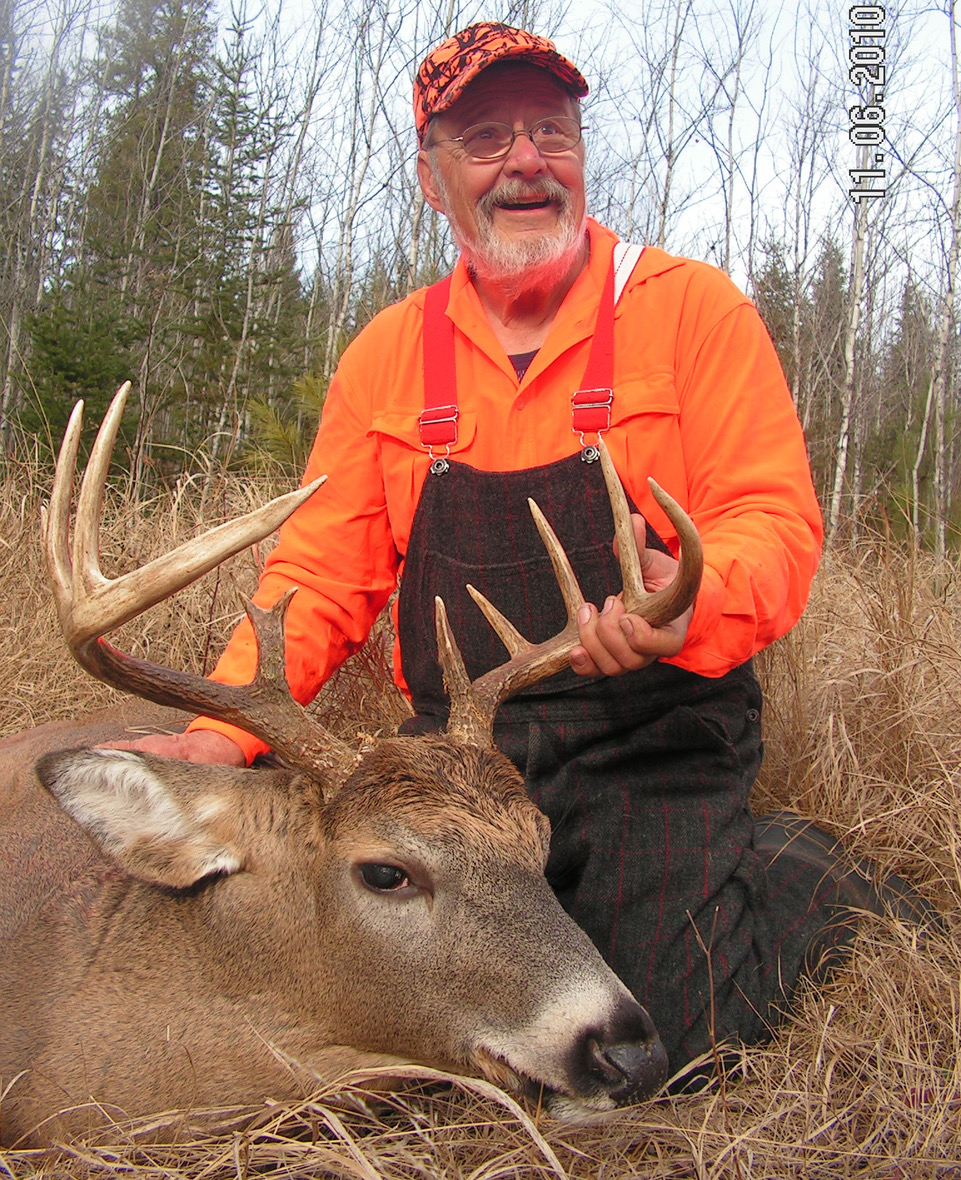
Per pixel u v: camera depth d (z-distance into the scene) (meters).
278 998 2.80
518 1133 2.61
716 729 3.40
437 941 2.61
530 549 3.44
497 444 3.53
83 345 12.15
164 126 26.70
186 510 7.60
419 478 3.62
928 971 3.20
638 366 3.52
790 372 17.58
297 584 3.78
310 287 24.80
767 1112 2.73
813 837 4.02
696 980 3.14
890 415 19.00
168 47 28.16
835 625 5.77
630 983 3.18
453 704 2.96
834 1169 2.57
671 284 3.57
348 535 3.83
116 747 3.08
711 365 3.52
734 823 3.41
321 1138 2.79
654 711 3.38
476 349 3.58
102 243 19.70
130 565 6.41
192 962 2.84
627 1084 2.40
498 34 3.53
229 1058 2.81
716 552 3.18
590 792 3.36
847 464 15.73
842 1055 2.98
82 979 2.87
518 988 2.54
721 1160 2.55
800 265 17.22
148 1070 2.80
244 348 15.17
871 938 3.43
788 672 4.92
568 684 3.37
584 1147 2.65
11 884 3.12
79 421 2.81
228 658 3.57
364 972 2.68
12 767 3.81
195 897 2.87
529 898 2.60
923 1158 2.52
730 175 17.52
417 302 3.77
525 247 3.46
